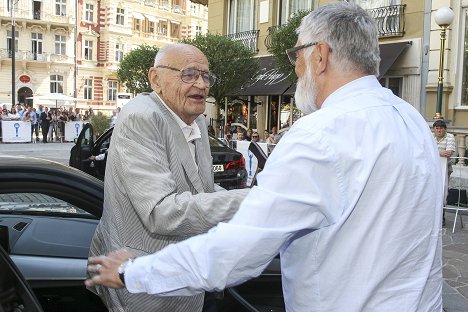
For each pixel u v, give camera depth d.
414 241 1.39
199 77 2.12
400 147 1.40
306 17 1.60
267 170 1.38
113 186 1.96
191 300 2.08
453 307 4.59
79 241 2.79
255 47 17.72
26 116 25.80
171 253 1.39
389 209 1.36
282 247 1.48
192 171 2.09
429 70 12.26
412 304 1.38
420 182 1.41
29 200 2.98
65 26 48.00
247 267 1.33
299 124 1.41
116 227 1.97
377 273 1.36
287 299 1.50
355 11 1.52
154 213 1.78
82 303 2.52
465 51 11.95
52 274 2.52
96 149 8.25
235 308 2.51
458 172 9.32
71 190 2.32
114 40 50.97
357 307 1.36
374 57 1.51
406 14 12.67
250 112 18.19
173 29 57.66
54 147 22.89
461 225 7.89
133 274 1.46
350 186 1.36
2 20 45.47
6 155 2.44
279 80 15.52
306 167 1.33
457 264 5.88
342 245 1.37
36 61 46.78
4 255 1.62
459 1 11.73
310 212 1.34
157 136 1.94
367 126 1.39
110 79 51.09
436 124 7.93
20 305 1.54
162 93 2.14
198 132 2.25
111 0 50.12
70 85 48.91
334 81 1.51
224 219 1.76
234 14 19.23
